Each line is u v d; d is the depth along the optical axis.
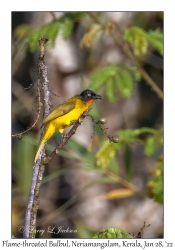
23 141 12.95
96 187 13.88
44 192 14.40
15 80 15.15
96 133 10.46
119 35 12.66
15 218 13.22
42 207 14.23
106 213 13.90
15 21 14.30
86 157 10.83
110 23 9.66
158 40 9.27
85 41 9.63
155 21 14.02
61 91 13.81
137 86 14.84
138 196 14.14
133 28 9.06
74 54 13.92
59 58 13.88
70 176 14.23
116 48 13.70
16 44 14.04
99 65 13.74
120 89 9.14
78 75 13.88
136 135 10.02
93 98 9.52
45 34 9.06
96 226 13.77
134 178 14.93
